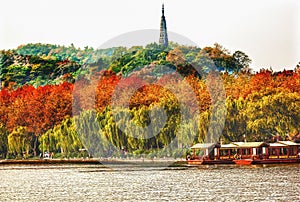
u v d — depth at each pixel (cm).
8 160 18575
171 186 10681
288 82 18275
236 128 16162
